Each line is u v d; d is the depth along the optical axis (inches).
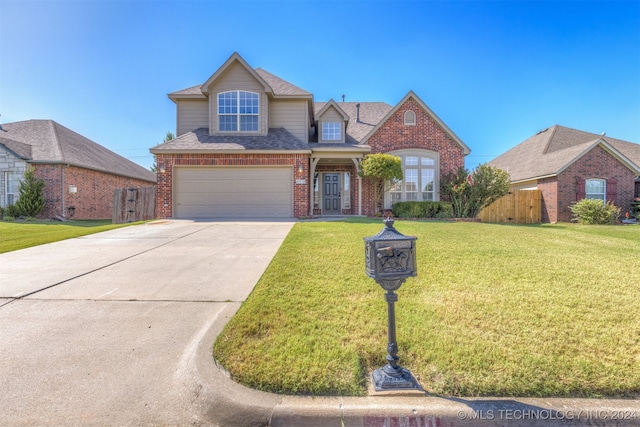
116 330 129.0
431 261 217.9
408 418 84.2
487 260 221.1
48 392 92.1
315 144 581.6
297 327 126.7
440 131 593.6
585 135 786.2
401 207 557.0
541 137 807.1
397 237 95.7
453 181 569.3
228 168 510.3
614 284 172.2
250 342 115.7
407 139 589.9
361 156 562.9
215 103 557.6
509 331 122.3
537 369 98.8
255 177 511.8
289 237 307.0
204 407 88.1
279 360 104.2
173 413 86.3
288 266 206.4
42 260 235.8
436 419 84.0
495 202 625.3
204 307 151.3
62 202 600.1
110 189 749.3
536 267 204.5
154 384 96.3
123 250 268.1
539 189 645.9
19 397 89.9
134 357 110.0
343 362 103.7
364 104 763.4
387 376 94.0
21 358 108.7
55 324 133.7
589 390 91.6
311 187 561.6
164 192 502.3
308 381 94.3
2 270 209.3
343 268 201.5
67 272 205.0
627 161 604.4
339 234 318.7
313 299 153.7
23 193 567.8
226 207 510.6
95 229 384.2
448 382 94.9
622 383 92.6
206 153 504.4
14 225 469.7
